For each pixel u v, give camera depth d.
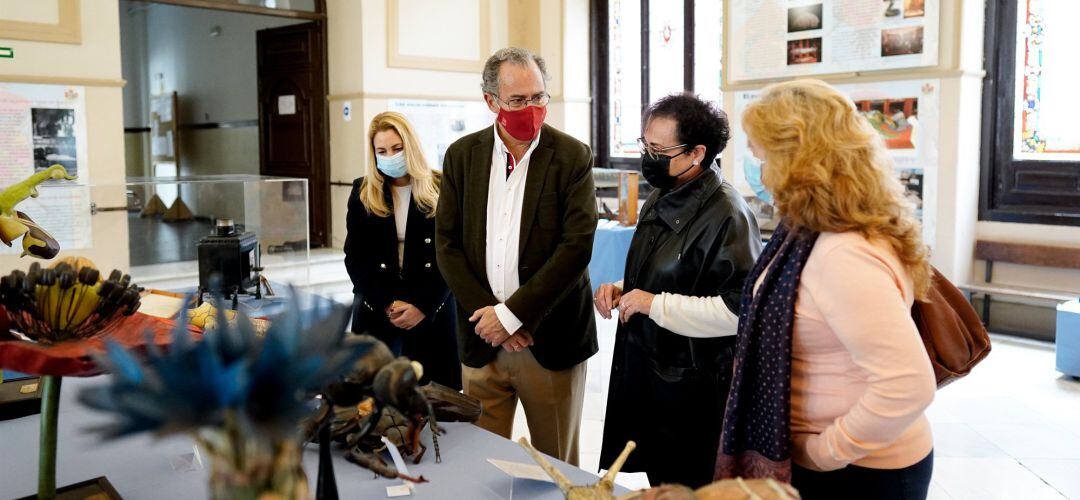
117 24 6.02
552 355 2.39
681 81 7.78
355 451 1.55
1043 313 5.72
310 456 1.60
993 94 5.88
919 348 1.32
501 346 2.45
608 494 1.29
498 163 2.39
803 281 1.42
